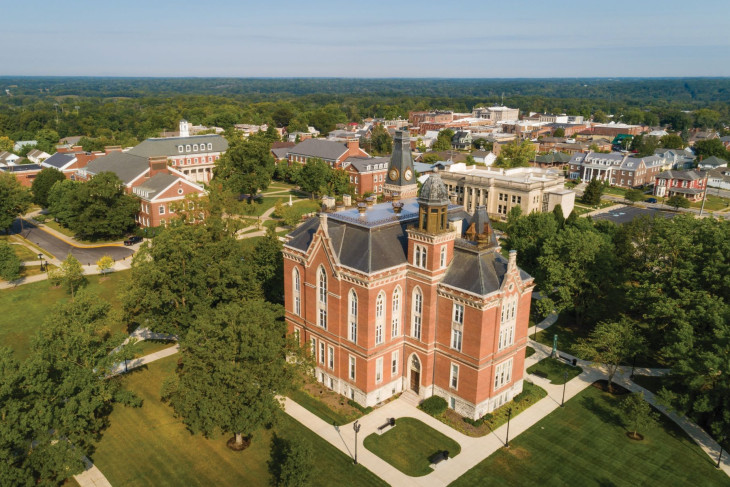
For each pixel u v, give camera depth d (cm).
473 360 6562
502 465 6050
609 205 19725
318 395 7388
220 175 16975
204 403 5634
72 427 5506
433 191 6538
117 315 7194
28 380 5191
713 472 5991
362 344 6850
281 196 18962
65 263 9856
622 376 7912
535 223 11225
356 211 7888
